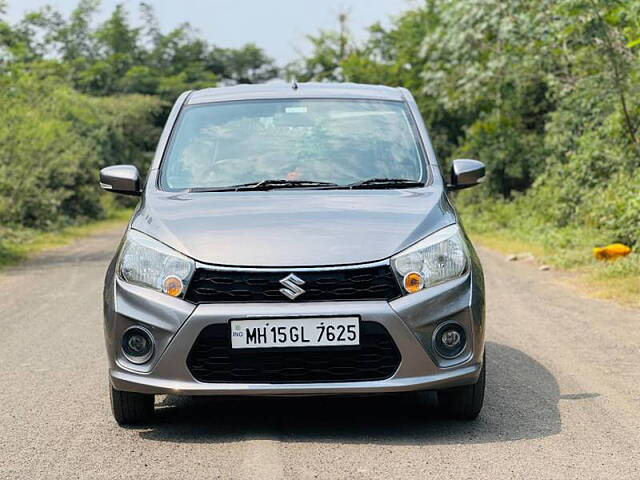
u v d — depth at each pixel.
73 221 33.91
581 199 17.66
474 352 4.93
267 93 6.44
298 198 5.44
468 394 5.15
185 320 4.79
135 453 4.76
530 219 21.03
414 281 4.86
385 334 4.79
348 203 5.36
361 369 4.80
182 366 4.80
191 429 5.19
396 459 4.55
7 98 23.70
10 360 7.32
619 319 8.78
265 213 5.21
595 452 4.67
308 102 6.32
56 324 9.08
